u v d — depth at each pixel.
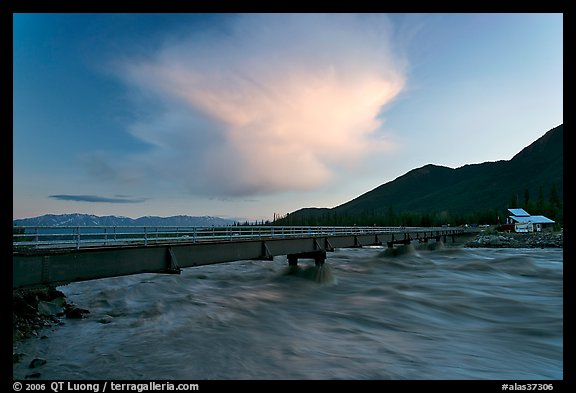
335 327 16.17
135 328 15.73
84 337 14.30
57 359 11.87
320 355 12.41
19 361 11.51
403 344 13.73
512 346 13.52
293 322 16.97
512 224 106.12
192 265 20.17
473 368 11.30
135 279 30.67
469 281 29.59
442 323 17.06
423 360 11.97
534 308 19.81
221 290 25.92
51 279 13.38
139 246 17.09
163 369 11.07
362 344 13.70
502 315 18.55
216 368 11.16
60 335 14.45
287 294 24.42
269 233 30.22
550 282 28.91
